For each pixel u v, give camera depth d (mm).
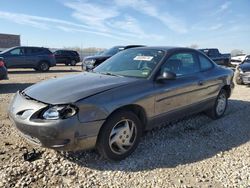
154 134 4707
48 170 3402
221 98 5812
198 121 5520
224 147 4285
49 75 14914
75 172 3385
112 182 3197
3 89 9375
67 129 3166
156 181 3240
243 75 10938
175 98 4395
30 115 3281
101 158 3738
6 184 3068
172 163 3697
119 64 4645
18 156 3734
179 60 4691
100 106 3365
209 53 22781
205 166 3641
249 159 3873
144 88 3895
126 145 3760
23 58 17000
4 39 52531
